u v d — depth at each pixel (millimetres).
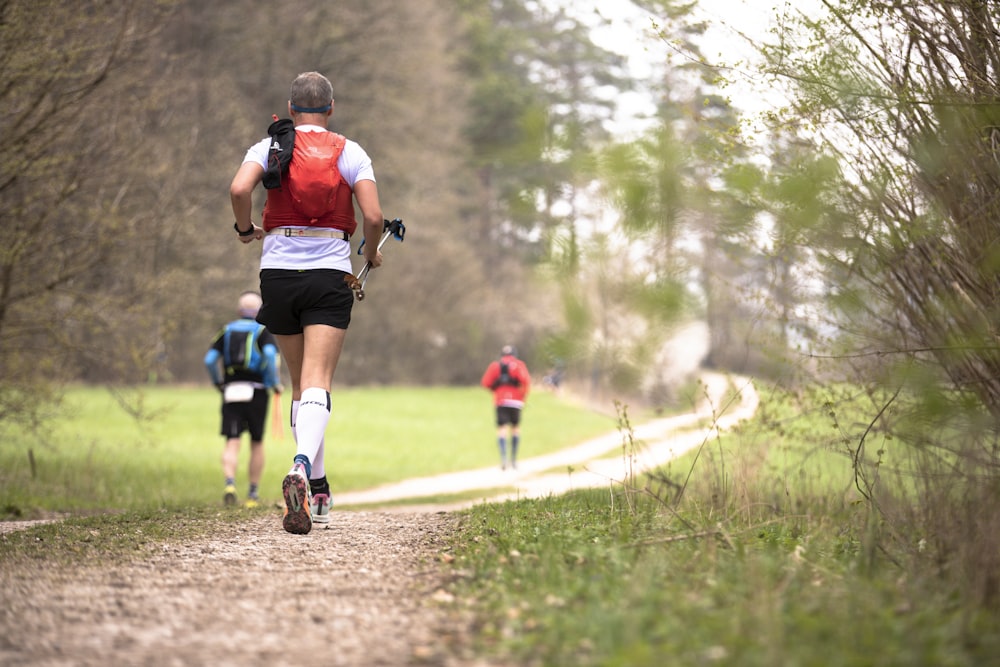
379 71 78625
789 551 9570
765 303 11367
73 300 25016
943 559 8391
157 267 28906
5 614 6773
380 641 6176
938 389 8445
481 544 9977
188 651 5938
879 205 9297
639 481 16812
